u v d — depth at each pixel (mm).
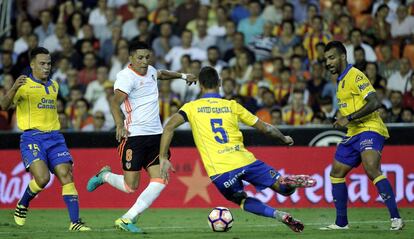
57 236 28000
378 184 29453
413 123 47375
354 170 44312
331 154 44781
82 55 59969
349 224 34875
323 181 44656
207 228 33656
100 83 58031
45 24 62656
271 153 45125
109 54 60656
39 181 30609
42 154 30938
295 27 59469
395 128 44281
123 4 63625
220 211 29344
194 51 59219
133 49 29922
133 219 29891
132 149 30156
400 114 51406
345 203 30953
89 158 45812
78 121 54531
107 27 61875
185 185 45344
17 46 61625
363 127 30000
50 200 45812
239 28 60594
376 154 29500
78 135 45938
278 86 54562
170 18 62188
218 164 27078
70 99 57844
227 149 27203
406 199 44000
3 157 45938
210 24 61156
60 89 58250
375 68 53625
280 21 60500
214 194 45250
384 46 56625
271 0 61250
